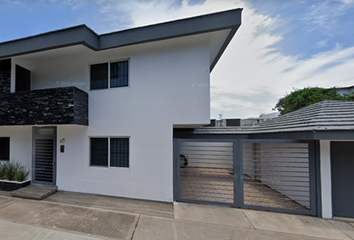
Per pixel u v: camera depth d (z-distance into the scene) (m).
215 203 4.50
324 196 3.78
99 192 5.32
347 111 4.04
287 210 4.02
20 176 5.75
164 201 4.83
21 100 5.32
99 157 5.48
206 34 4.84
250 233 3.15
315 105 5.13
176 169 4.86
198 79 4.93
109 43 5.16
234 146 4.47
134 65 5.31
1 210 4.12
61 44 4.94
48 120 4.99
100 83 5.64
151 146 5.05
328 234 3.13
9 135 6.61
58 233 3.10
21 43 5.34
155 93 5.13
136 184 5.06
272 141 4.23
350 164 3.73
